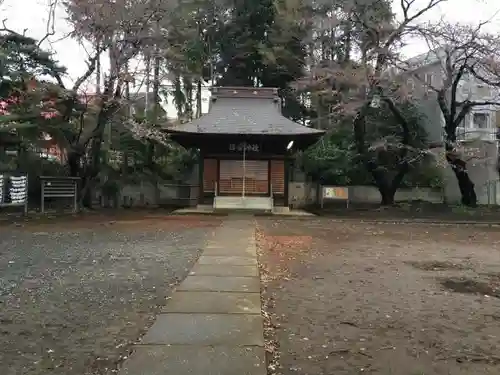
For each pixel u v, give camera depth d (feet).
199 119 74.79
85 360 12.21
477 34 65.82
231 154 73.77
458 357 12.94
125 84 67.62
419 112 94.53
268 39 96.89
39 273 23.65
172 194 90.89
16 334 14.28
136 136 71.26
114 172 82.94
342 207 88.07
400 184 94.58
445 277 24.29
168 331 14.03
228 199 71.20
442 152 76.74
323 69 73.36
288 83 91.76
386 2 73.82
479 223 57.98
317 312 17.16
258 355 12.19
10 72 57.47
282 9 86.43
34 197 68.95
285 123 73.67
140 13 60.90
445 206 83.76
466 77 86.74
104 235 40.06
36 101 59.57
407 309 17.84
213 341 13.19
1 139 59.62
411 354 13.11
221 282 21.15
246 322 15.05
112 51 62.69
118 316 16.14
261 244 35.63
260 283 21.50
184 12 88.63
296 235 42.50
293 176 95.66
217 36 105.09
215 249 31.53
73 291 19.79
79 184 68.44
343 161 87.61
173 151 90.63
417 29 69.56
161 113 91.40
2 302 17.97
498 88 73.26
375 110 88.53
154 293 19.44
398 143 78.69
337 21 75.46
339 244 36.76
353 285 21.91
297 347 13.48
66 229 44.65
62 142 65.16
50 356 12.50
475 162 79.30
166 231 43.37
